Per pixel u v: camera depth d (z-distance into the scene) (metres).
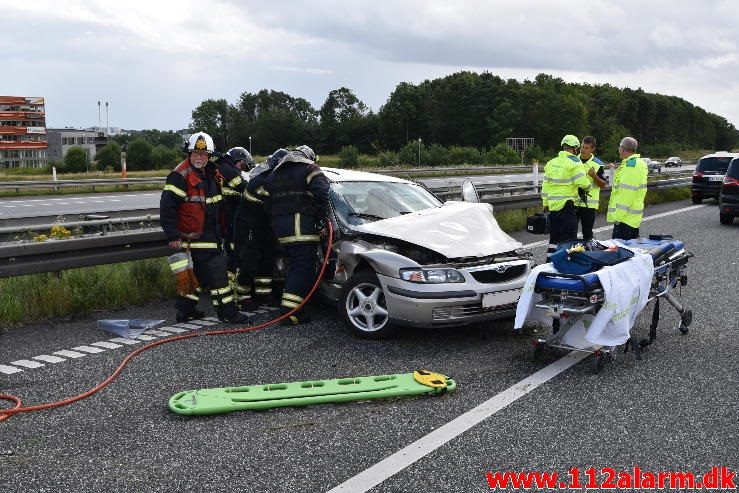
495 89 116.44
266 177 6.97
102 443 4.12
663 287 6.12
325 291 6.93
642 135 153.75
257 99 150.88
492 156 59.50
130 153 81.00
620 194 8.70
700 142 175.25
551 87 122.62
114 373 5.37
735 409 4.61
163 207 6.72
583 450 4.00
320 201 6.59
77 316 7.31
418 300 5.88
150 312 7.50
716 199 21.30
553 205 8.87
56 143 137.88
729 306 7.46
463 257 6.11
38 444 4.11
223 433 4.25
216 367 5.55
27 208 20.25
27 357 5.86
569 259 5.44
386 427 4.33
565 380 5.19
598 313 5.24
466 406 4.67
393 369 5.48
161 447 4.06
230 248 7.73
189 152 6.79
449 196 13.52
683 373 5.35
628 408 4.63
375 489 3.55
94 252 7.59
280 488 3.56
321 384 5.02
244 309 7.50
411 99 117.69
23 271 6.95
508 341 6.25
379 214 7.00
